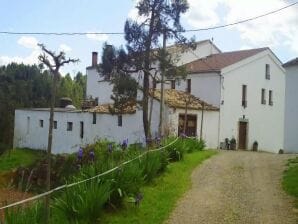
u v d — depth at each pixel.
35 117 49.16
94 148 16.88
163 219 10.63
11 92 69.31
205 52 44.31
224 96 37.84
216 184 14.62
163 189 13.53
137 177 12.36
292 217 10.87
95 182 10.45
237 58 40.12
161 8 30.34
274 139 43.16
